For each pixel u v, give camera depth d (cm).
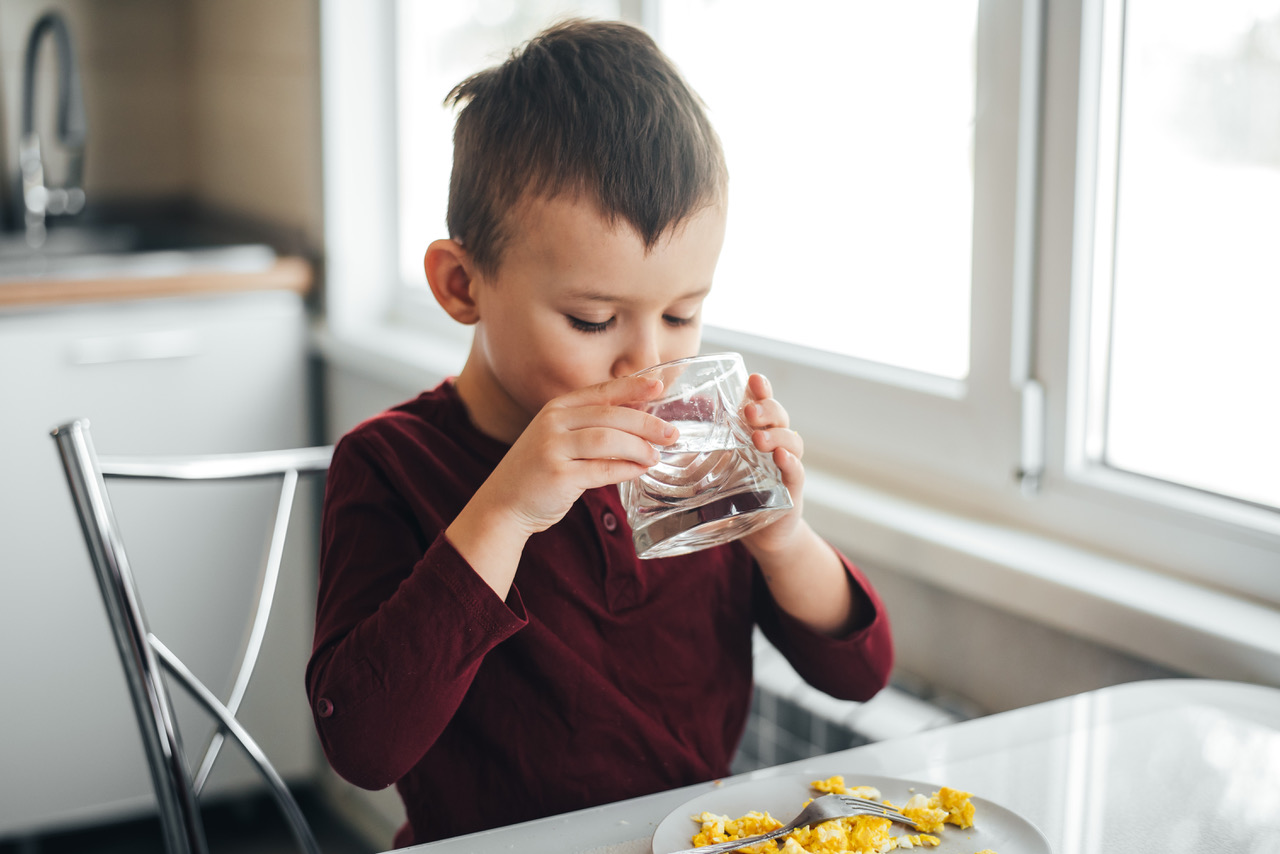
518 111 82
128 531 208
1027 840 67
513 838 71
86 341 203
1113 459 121
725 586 100
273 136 240
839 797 70
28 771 205
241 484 216
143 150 282
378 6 220
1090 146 115
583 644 93
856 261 143
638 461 74
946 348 133
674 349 86
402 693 78
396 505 92
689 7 161
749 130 155
